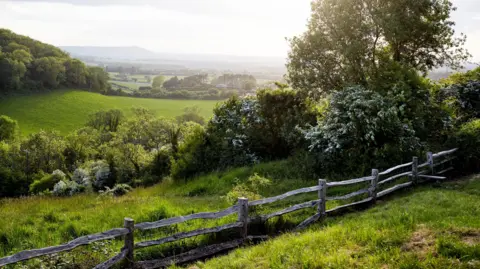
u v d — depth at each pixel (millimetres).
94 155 44938
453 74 20594
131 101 105188
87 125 73312
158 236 8617
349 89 15547
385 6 16391
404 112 14906
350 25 16719
